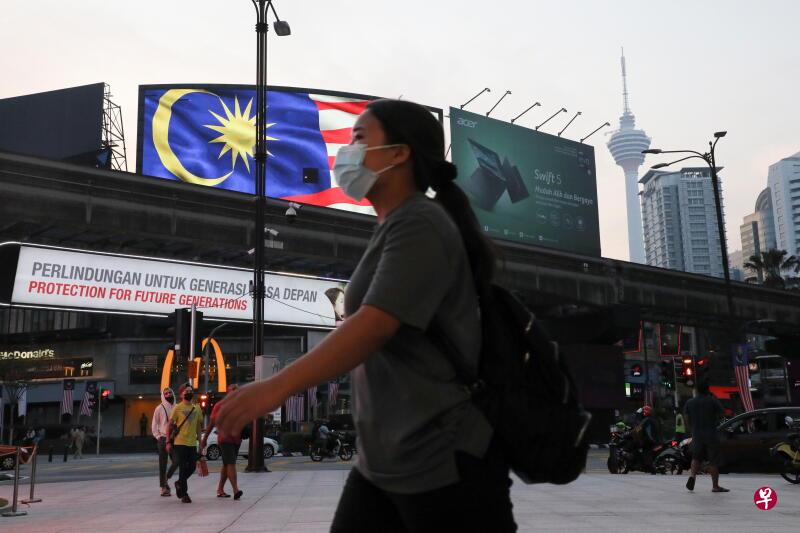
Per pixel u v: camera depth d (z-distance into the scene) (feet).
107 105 180.86
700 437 37.37
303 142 168.25
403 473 4.80
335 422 137.18
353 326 4.57
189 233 124.67
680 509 28.78
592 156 223.71
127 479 55.72
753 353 155.02
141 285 114.73
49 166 109.60
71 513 31.09
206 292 121.29
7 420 178.19
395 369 4.90
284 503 33.22
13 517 30.19
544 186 209.67
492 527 4.80
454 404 4.78
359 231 146.72
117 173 116.67
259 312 67.21
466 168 194.08
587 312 180.14
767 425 54.08
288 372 4.49
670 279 188.55
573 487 40.06
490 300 5.13
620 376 178.09
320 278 134.72
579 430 4.96
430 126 5.70
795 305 211.41
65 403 151.94
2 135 173.37
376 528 5.24
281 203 135.74
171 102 159.33
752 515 26.58
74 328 176.65
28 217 107.96
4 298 101.81
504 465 4.91
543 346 5.03
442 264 4.79
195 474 61.26
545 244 205.77
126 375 171.42
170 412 39.86
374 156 5.59
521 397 4.86
